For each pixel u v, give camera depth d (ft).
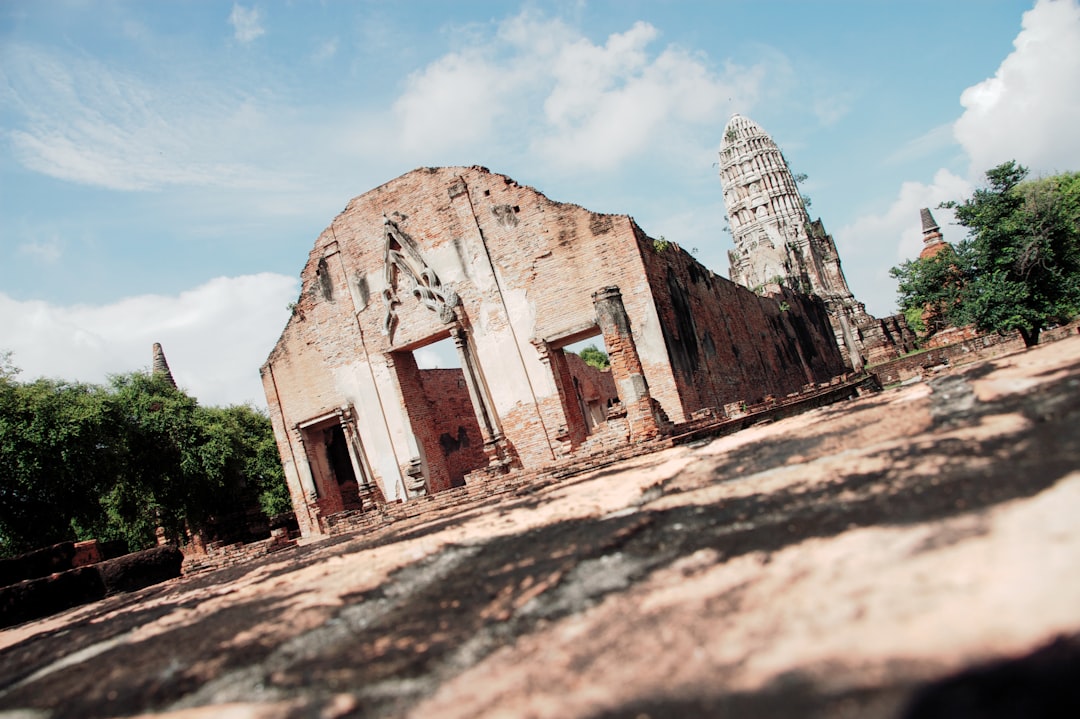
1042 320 103.14
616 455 45.03
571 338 69.56
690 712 10.19
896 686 9.36
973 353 120.16
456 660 15.11
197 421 100.37
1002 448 16.90
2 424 78.84
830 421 28.37
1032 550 11.62
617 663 12.50
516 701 12.15
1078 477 13.67
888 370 146.92
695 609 13.84
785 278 177.06
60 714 18.49
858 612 11.55
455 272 73.31
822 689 9.78
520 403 70.69
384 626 19.04
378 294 77.25
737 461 26.96
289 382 82.17
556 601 17.10
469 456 103.91
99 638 28.66
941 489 15.66
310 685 15.64
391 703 13.60
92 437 85.87
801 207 258.98
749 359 94.89
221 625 24.04
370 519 57.62
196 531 99.45
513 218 70.95
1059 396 19.04
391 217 76.18
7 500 81.56
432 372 100.73
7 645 34.63
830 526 15.89
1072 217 107.76
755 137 265.54
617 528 22.07
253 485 118.01
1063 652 8.98
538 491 40.01
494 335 71.56
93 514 89.66
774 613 12.49
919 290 114.32
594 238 67.46
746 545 16.61
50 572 53.47
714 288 88.43
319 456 83.61
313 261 80.79
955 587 11.34
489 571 21.83
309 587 27.07
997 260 105.29
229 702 15.94
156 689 18.22
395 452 76.69
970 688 8.91
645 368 64.85
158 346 147.64
